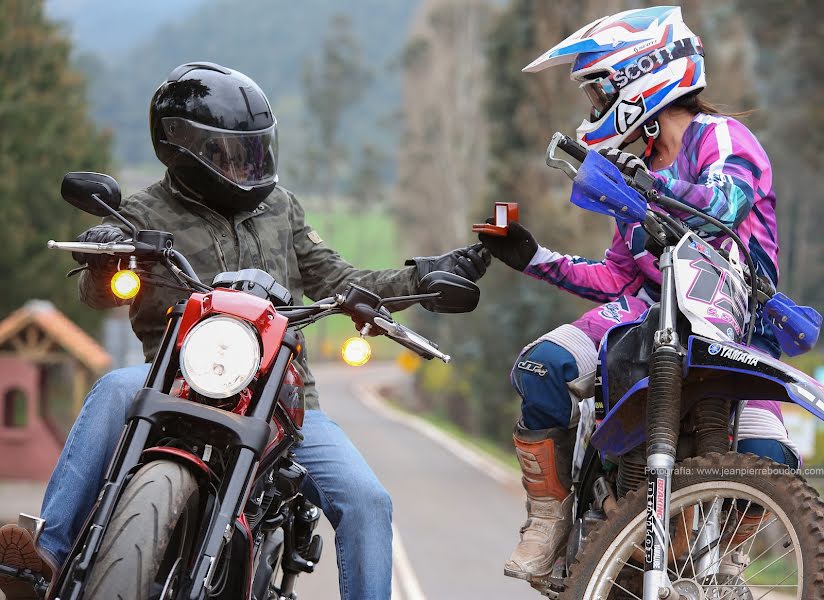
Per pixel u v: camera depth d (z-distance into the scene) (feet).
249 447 29.94
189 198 39.47
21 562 34.09
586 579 30.48
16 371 246.68
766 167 34.60
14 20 339.36
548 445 36.40
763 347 35.70
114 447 35.68
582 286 40.29
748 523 32.78
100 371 249.96
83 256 35.32
